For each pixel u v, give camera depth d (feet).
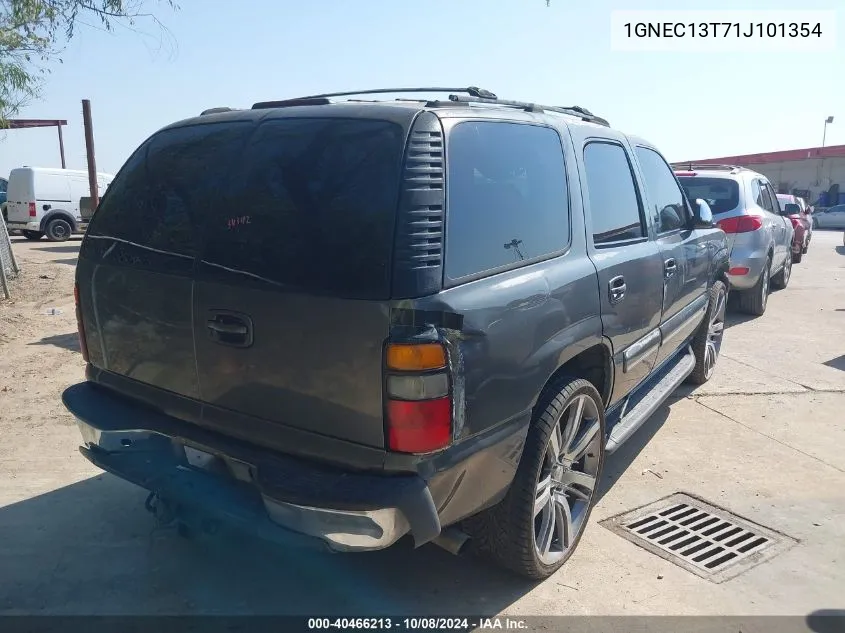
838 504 13.28
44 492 12.99
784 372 21.71
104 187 67.15
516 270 9.21
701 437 16.43
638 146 14.73
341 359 7.81
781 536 12.12
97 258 10.42
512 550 9.90
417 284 7.68
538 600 10.19
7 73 27.94
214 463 9.10
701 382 20.15
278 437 8.43
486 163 9.12
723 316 20.89
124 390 10.23
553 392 10.03
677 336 15.83
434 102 9.07
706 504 13.23
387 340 7.55
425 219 7.89
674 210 16.05
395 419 7.62
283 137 8.93
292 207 8.41
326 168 8.40
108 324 10.26
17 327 25.89
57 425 16.17
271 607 9.90
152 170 10.15
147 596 10.07
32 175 62.75
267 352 8.32
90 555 11.03
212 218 9.03
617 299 11.49
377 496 7.57
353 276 7.79
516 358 8.82
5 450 14.75
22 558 10.89
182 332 9.13
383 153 8.14
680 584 10.68
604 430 11.64
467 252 8.43
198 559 11.01
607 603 10.17
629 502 13.28
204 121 10.08
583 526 11.43
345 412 7.89
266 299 8.24
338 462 8.06
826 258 56.18
